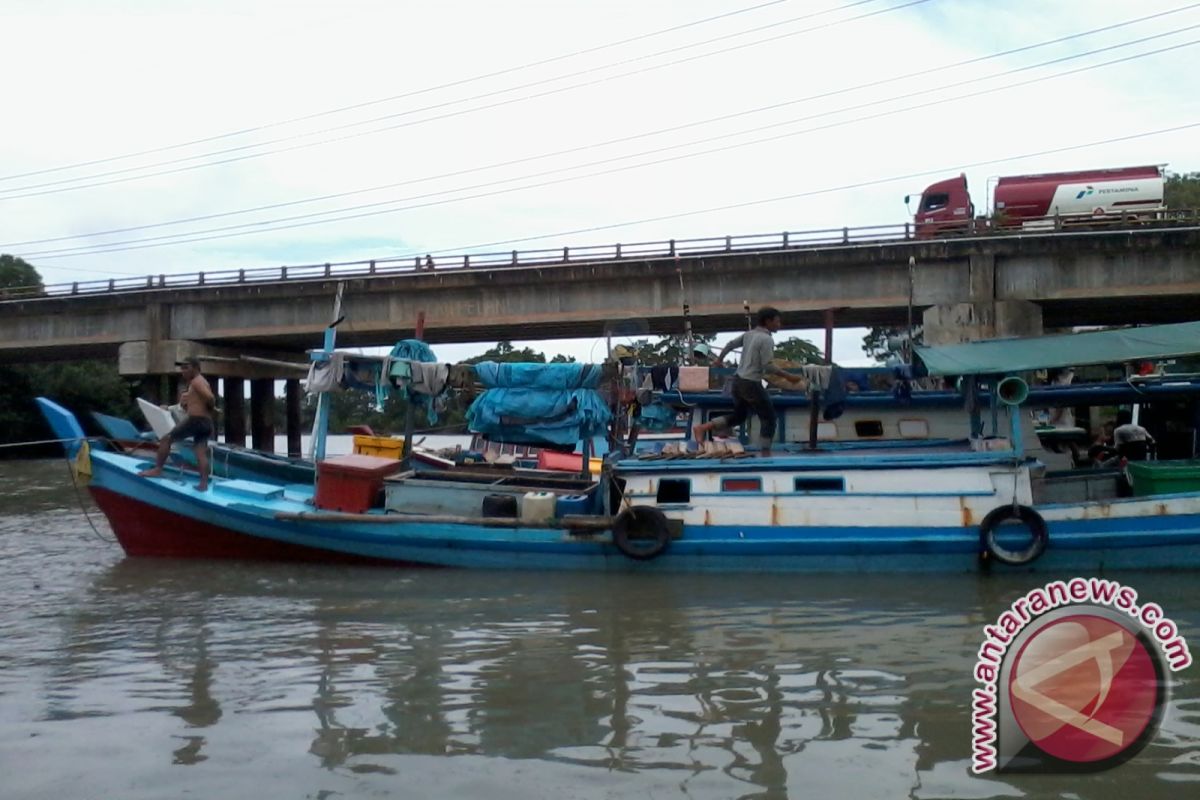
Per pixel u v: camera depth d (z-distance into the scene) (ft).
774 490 32.71
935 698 19.88
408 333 109.81
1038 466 32.68
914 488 31.94
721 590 30.55
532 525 33.53
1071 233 86.12
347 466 36.04
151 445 41.14
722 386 42.19
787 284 95.04
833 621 26.48
